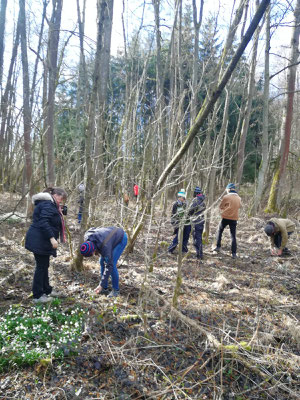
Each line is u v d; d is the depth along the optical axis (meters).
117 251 4.18
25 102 6.41
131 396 2.65
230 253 7.08
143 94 6.26
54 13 7.27
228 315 4.01
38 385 2.64
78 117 10.98
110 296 4.16
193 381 2.88
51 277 4.63
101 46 4.49
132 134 5.70
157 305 3.96
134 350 3.08
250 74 9.31
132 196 6.04
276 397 2.81
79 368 2.86
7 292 4.08
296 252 7.10
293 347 3.46
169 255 6.60
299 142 19.09
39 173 6.97
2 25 9.16
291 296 4.70
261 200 13.59
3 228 7.18
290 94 11.88
